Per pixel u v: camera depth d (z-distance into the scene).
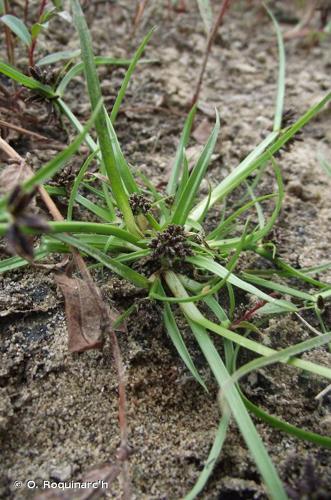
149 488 0.10
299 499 0.09
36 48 0.19
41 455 0.10
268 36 0.25
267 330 0.13
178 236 0.12
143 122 0.18
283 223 0.16
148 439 0.11
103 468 0.10
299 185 0.17
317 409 0.11
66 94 0.19
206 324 0.11
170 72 0.21
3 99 0.16
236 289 0.13
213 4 0.27
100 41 0.22
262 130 0.19
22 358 0.11
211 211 0.16
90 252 0.10
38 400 0.11
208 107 0.20
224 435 0.10
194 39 0.23
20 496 0.10
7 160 0.12
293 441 0.11
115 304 0.12
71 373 0.11
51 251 0.11
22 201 0.08
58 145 0.16
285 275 0.13
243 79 0.22
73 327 0.11
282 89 0.16
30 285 0.13
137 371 0.12
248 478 0.10
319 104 0.12
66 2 0.21
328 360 0.12
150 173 0.17
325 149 0.19
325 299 0.14
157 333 0.12
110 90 0.19
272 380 0.12
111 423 0.11
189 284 0.12
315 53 0.24
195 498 0.10
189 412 0.11
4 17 0.14
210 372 0.12
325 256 0.15
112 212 0.13
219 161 0.18
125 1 0.25
